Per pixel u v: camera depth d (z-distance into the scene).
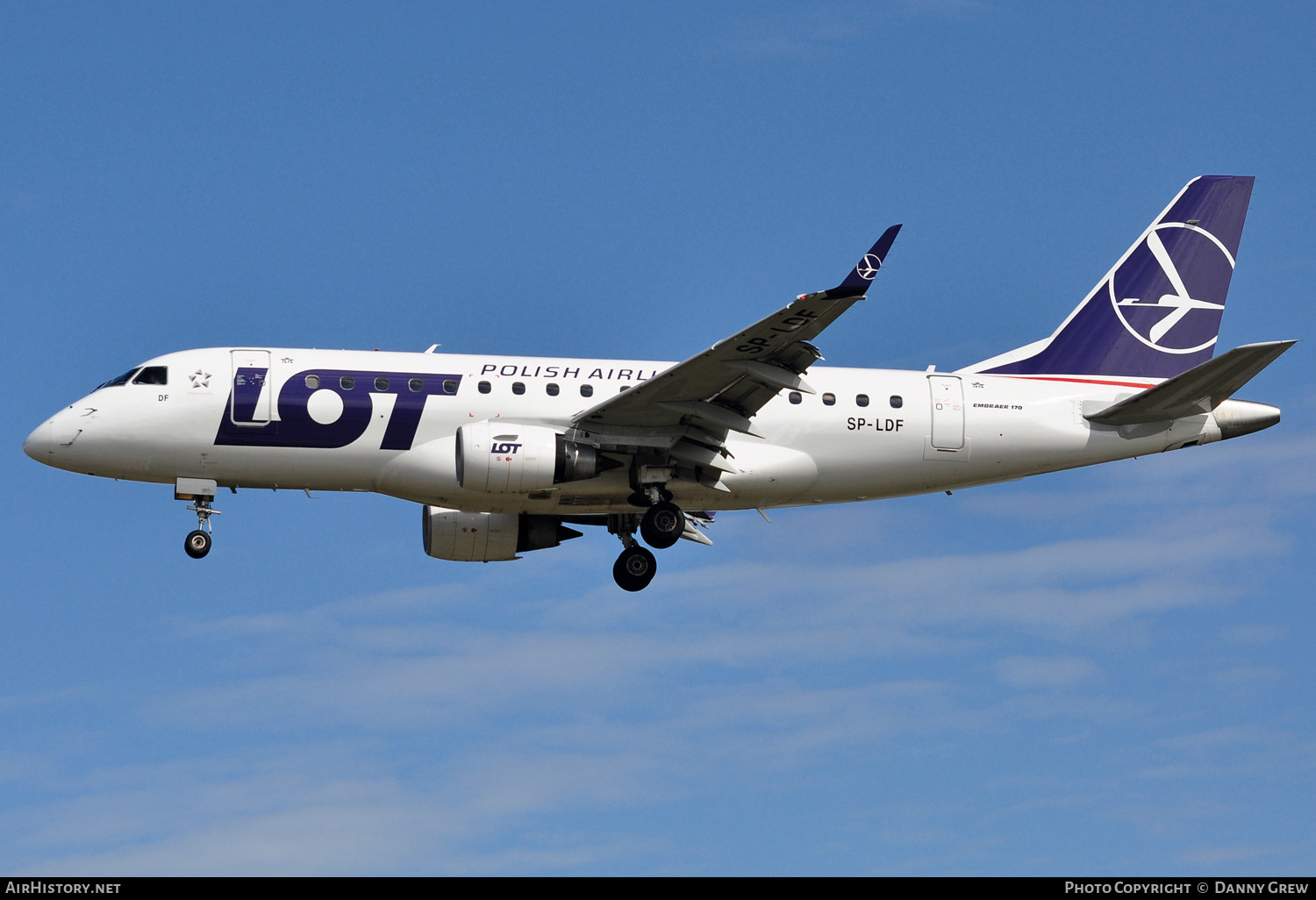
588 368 99.06
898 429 101.94
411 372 96.81
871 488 103.38
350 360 96.94
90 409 94.62
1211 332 110.62
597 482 97.31
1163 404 102.75
